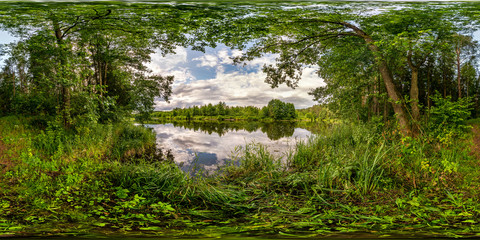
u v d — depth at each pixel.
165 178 4.44
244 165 6.10
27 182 3.95
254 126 27.25
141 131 12.91
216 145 11.52
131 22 8.95
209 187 4.33
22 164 4.94
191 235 2.37
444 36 8.14
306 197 3.96
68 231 2.46
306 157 6.59
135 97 16.25
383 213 3.15
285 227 2.69
